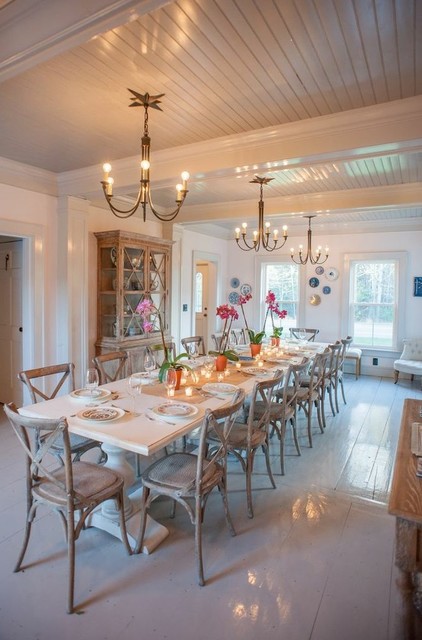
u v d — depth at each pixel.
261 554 2.20
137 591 1.92
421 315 6.51
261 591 1.93
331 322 7.17
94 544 2.27
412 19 1.80
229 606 1.83
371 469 3.28
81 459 3.40
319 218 6.43
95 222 4.98
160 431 2.05
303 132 2.92
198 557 1.98
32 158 3.79
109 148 3.50
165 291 5.58
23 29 1.80
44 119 2.90
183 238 6.73
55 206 4.41
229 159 3.26
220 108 2.71
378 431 4.18
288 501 2.77
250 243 7.84
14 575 2.00
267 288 7.81
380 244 6.73
